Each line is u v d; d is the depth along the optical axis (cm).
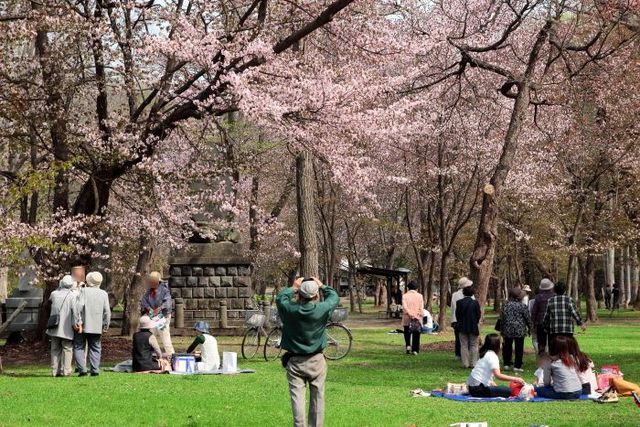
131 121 2261
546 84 2594
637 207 4206
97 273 1667
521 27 3144
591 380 1380
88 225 2280
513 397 1351
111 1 2119
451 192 4041
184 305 3111
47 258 2198
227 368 1780
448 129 3272
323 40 2322
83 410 1170
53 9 2081
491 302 8900
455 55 3066
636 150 3634
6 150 3077
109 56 2222
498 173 2358
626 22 2528
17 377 1645
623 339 2862
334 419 1093
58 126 2241
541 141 3528
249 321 2189
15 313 1711
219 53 1933
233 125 3041
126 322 2894
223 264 3130
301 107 1916
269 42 1966
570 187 3969
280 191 4566
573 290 4616
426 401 1311
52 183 1945
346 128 1977
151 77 2247
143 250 2858
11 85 2223
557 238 4497
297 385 938
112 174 2288
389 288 4938
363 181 2061
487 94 3189
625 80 3125
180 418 1109
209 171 2517
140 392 1387
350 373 1775
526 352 2380
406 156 3616
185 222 2580
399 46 2055
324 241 4762
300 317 930
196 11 2277
